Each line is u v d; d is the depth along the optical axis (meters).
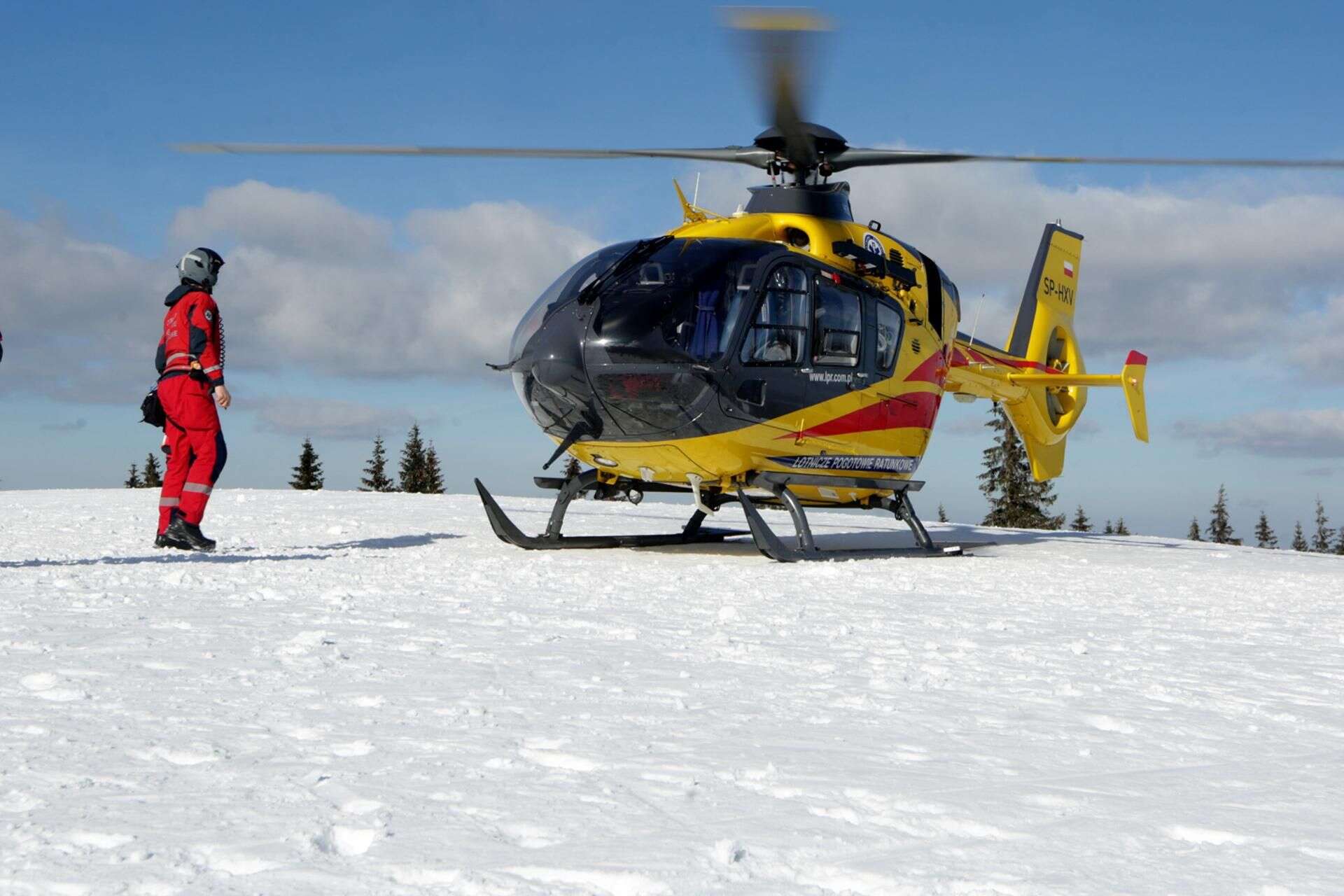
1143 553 13.38
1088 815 2.52
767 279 10.19
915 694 3.93
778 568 9.54
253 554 9.78
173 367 9.85
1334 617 7.18
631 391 9.84
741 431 10.29
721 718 3.44
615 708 3.54
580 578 8.07
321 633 4.79
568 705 3.56
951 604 7.16
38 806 2.41
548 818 2.38
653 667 4.30
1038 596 7.95
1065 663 4.79
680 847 2.21
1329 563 13.40
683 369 9.80
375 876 2.03
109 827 2.27
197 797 2.48
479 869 2.07
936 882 2.06
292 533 12.12
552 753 2.91
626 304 9.84
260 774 2.68
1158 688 4.19
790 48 9.41
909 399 11.98
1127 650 5.30
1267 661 5.11
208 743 2.96
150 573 7.46
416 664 4.23
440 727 3.20
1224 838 2.37
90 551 9.80
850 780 2.73
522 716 3.38
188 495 9.90
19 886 1.96
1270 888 2.07
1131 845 2.31
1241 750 3.23
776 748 3.05
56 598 5.97
